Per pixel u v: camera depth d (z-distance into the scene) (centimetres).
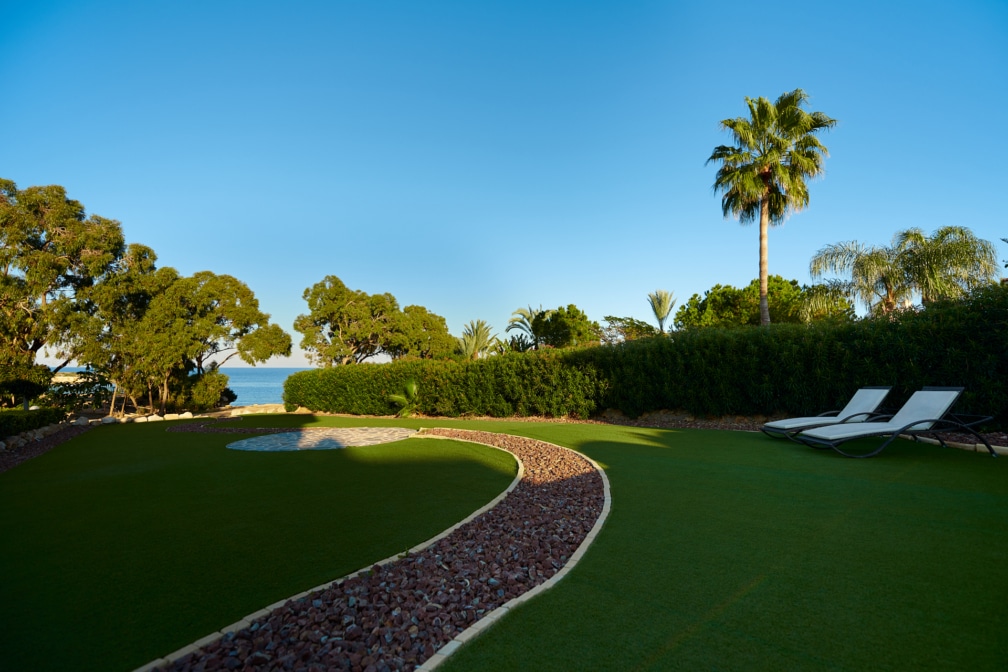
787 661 243
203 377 3034
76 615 318
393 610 309
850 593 309
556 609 303
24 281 2338
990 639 254
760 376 1139
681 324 3294
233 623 304
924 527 416
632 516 482
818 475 609
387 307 4297
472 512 539
